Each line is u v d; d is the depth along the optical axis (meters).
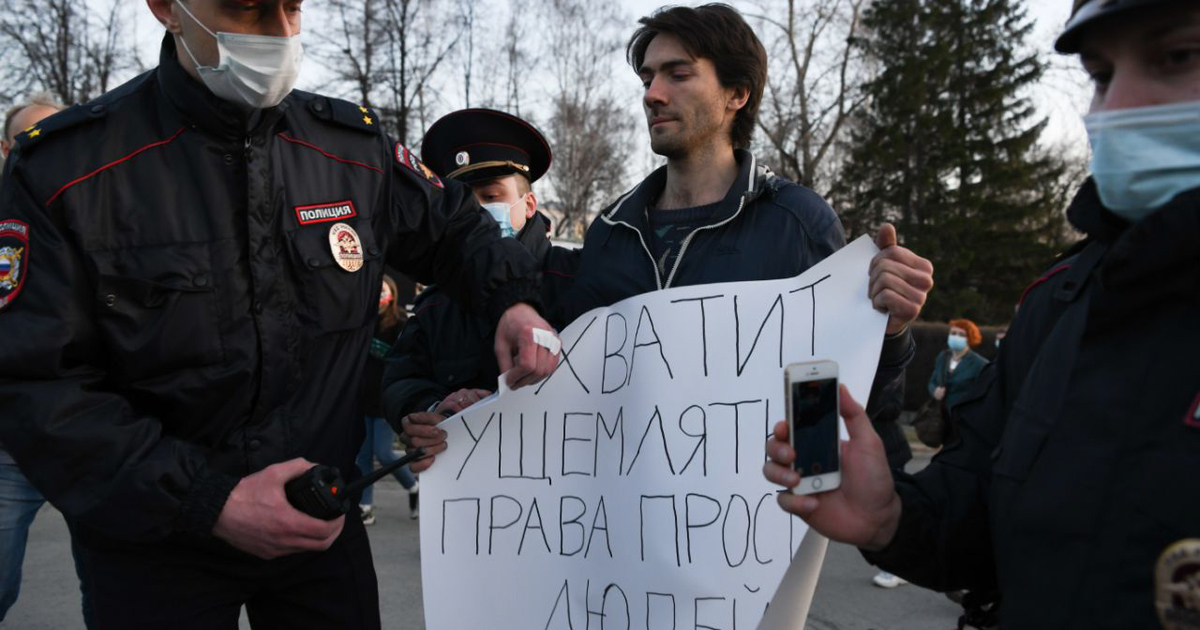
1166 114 0.96
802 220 1.92
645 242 2.02
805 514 1.16
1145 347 0.94
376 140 1.96
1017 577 1.02
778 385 1.71
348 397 1.87
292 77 1.64
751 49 2.00
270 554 1.56
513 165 2.70
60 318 1.53
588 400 1.86
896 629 4.18
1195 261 0.89
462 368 2.36
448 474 1.88
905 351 1.77
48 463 1.52
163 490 1.51
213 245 1.66
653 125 2.00
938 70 24.45
